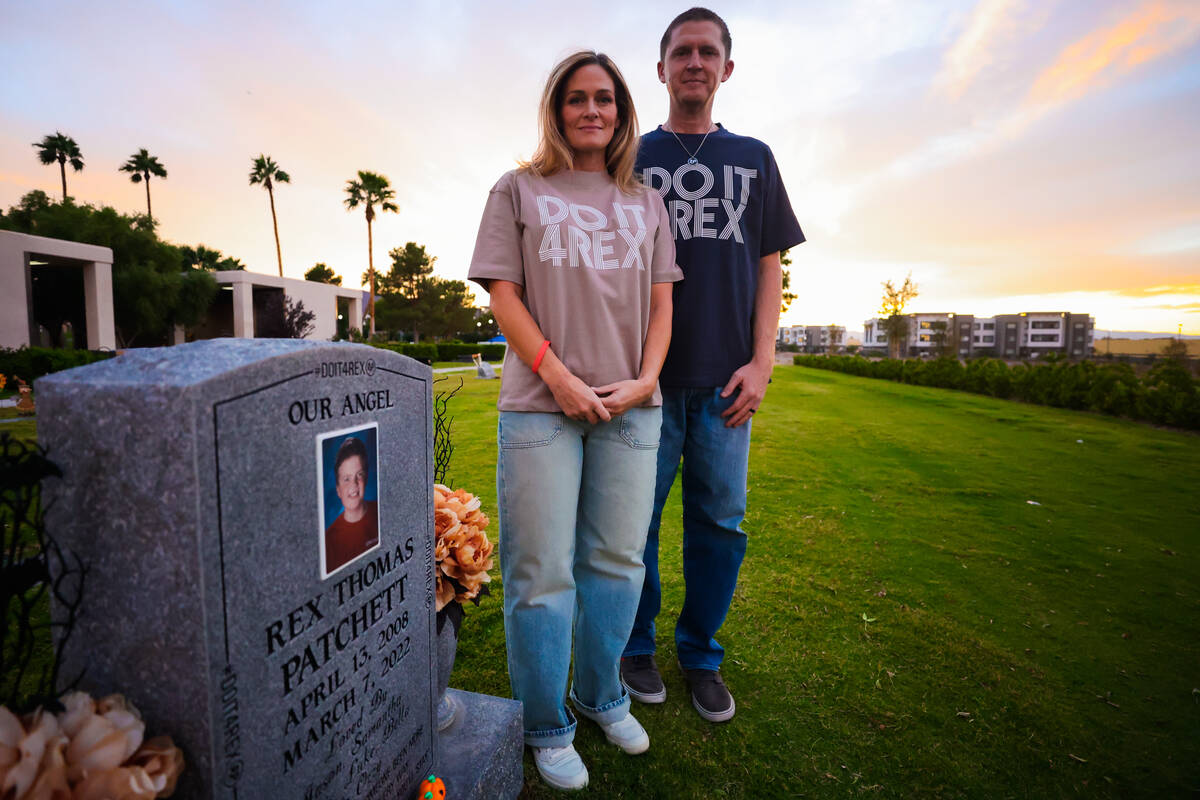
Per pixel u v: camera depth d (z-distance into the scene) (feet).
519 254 5.46
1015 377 44.86
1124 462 21.72
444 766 4.97
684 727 6.49
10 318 58.34
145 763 2.77
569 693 7.10
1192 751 6.34
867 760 6.06
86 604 2.94
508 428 5.35
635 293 5.52
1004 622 9.13
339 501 3.79
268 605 3.23
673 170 6.64
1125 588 10.59
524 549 5.42
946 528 13.56
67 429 2.85
